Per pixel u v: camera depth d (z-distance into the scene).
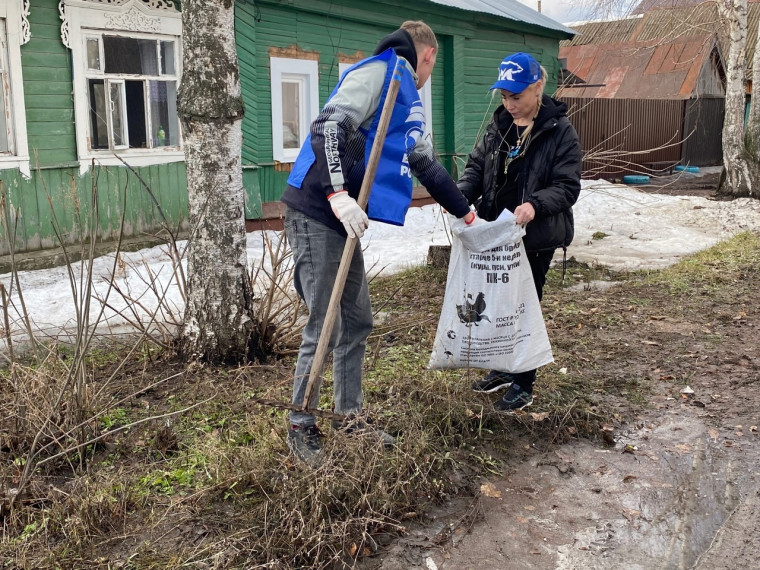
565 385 4.36
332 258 3.07
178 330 4.58
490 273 3.61
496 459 3.50
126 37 8.47
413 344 5.07
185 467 3.22
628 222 11.86
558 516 3.07
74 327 5.47
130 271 7.47
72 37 7.91
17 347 4.91
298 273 3.14
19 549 2.56
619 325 5.80
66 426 3.28
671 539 2.94
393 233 10.52
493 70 14.36
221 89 4.28
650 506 3.18
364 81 2.87
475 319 3.65
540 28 15.06
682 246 9.77
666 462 3.58
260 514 2.81
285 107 10.61
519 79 3.52
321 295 3.09
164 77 8.88
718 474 3.48
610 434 3.77
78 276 7.19
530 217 3.54
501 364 3.72
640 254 9.26
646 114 20.88
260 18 9.77
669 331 5.66
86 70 8.12
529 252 3.78
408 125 3.00
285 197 3.12
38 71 7.71
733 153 14.75
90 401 3.42
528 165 3.70
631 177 18.59
